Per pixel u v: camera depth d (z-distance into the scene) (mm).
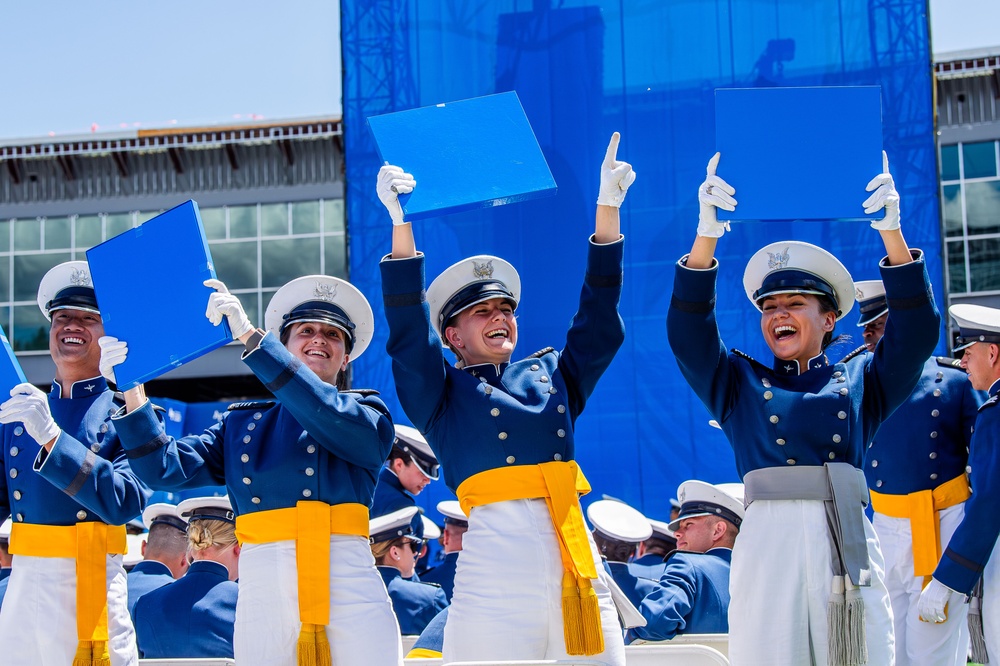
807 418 3803
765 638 3670
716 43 7949
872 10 7848
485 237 8039
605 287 3957
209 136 14664
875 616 3672
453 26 8172
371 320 4250
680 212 7914
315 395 3652
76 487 4004
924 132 7766
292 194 14859
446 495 8289
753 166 3758
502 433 3777
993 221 13406
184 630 4984
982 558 4156
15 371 4125
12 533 4215
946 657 4570
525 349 7953
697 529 5656
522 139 3826
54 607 4094
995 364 4691
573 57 8047
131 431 3846
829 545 3686
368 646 3645
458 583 3736
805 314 3977
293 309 4156
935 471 4891
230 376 14672
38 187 15070
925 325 3814
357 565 3734
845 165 3762
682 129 7938
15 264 14984
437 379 3830
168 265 3795
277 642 3639
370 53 8219
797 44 7887
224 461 3961
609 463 7898
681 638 5055
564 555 3646
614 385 7938
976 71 13180
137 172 14969
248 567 3734
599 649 3557
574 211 7984
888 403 3977
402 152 3793
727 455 7785
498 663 3285
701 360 3883
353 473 3818
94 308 4410
